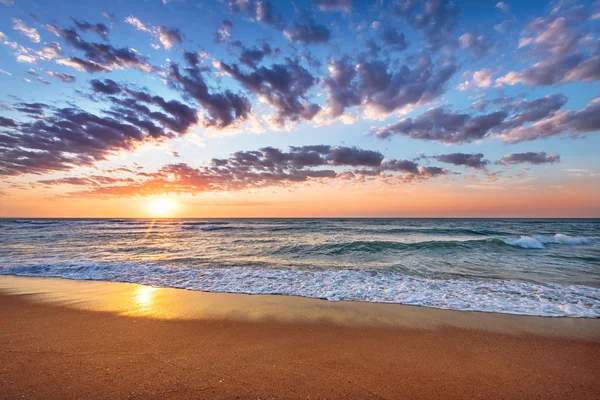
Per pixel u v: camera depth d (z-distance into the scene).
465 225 49.16
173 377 3.38
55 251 16.22
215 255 14.69
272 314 5.98
